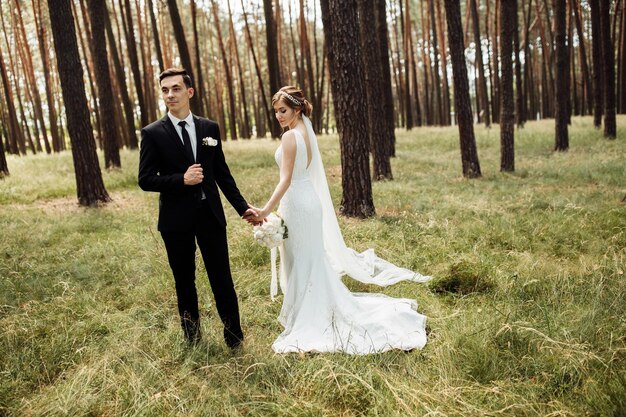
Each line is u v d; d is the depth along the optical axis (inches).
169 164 127.6
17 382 124.0
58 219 315.3
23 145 1082.1
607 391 102.0
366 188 295.3
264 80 1533.0
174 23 598.5
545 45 1217.4
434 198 340.8
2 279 200.1
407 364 125.3
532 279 171.0
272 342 146.3
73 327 154.1
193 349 135.7
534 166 480.7
